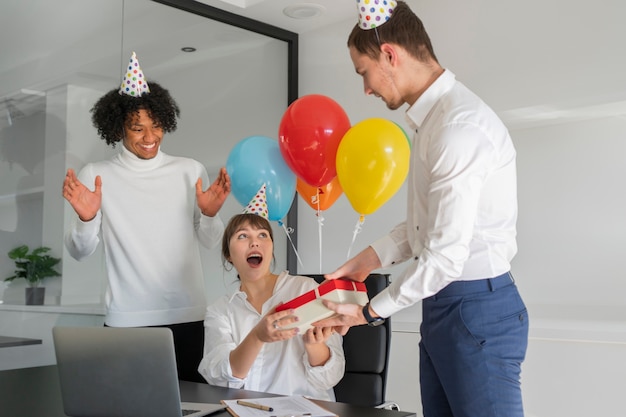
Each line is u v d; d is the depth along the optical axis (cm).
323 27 397
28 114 291
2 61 283
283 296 199
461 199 145
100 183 228
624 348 255
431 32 343
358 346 194
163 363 126
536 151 311
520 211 314
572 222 297
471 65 325
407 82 163
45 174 294
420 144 161
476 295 155
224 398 155
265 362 188
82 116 310
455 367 156
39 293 288
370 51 163
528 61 304
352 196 225
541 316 292
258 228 202
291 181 252
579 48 286
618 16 274
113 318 236
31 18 295
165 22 348
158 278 236
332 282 155
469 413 155
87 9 316
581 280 293
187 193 246
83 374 133
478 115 151
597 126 293
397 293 149
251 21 385
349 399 192
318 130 230
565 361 272
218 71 370
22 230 285
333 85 390
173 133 344
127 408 130
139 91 244
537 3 301
